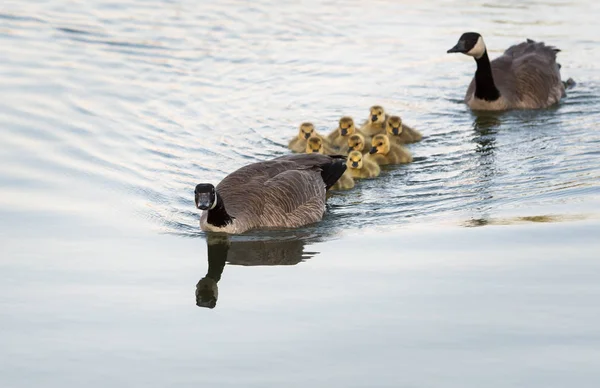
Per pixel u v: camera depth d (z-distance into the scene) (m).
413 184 17.75
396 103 22.66
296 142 19.45
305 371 10.73
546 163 18.45
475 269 13.56
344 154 19.70
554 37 27.09
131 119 20.78
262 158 18.89
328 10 29.77
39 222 15.52
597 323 11.82
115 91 22.50
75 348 11.30
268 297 12.80
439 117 21.78
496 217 15.75
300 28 27.95
